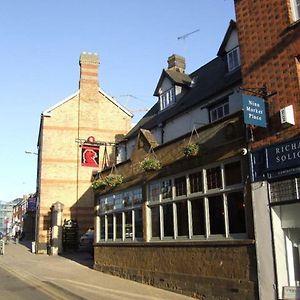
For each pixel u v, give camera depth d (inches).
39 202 1203.2
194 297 458.0
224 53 650.2
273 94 386.0
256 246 383.6
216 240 437.7
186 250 482.6
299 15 387.2
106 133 1282.0
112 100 1311.5
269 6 409.4
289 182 360.5
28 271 727.7
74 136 1251.8
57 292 497.4
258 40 415.8
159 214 552.7
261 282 374.9
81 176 1241.4
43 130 1230.3
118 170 685.9
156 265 541.3
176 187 520.4
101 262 713.0
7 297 462.6
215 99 581.9
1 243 1138.7
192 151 462.0
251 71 417.7
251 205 396.2
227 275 416.2
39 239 1179.9
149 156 580.7
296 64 373.4
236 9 448.8
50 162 1222.9
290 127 364.5
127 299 450.3
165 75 797.2
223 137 439.8
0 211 4252.0
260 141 391.2
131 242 615.5
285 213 370.9
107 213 711.1
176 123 677.9
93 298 455.8
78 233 1158.3
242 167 410.3
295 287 353.4
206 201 462.3
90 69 1311.5
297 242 376.2
